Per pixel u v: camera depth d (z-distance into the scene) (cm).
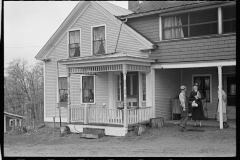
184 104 1322
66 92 1850
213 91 1714
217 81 1705
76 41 1816
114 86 1686
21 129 1734
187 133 1280
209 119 1686
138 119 1440
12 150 1228
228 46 1348
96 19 1731
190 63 1441
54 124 1820
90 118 1509
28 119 3578
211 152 991
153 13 1558
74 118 1565
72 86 1827
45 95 1928
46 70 1933
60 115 1780
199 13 1510
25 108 3684
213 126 1405
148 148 1105
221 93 1326
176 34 1541
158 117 1567
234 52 1332
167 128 1418
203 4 1410
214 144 1096
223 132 1249
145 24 1616
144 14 1584
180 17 1541
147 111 1504
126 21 1648
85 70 1528
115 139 1310
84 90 1786
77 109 1571
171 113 1703
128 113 1382
